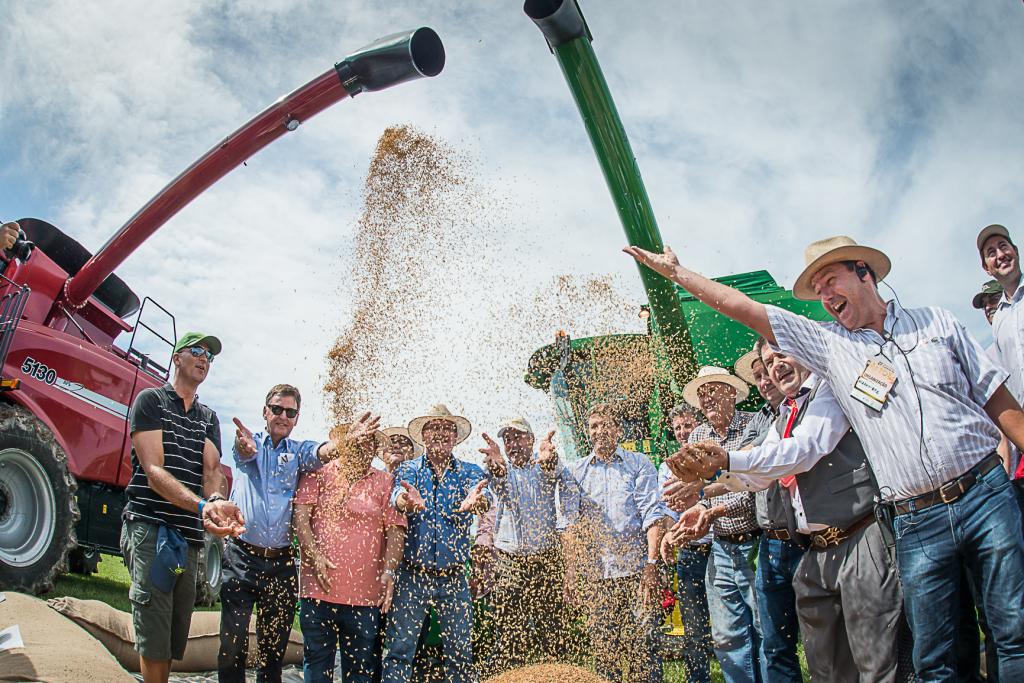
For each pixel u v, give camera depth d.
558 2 4.23
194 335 4.07
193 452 4.00
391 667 4.18
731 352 5.48
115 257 6.07
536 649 4.58
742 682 4.04
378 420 4.18
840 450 3.08
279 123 4.96
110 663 3.91
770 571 3.70
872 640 2.93
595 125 4.69
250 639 4.39
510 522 4.71
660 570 4.67
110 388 6.82
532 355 5.46
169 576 3.64
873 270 3.08
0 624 4.05
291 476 4.26
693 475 3.10
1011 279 4.18
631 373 5.14
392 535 4.32
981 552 2.69
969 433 2.75
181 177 5.43
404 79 4.67
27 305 6.18
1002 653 2.64
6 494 5.39
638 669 4.48
